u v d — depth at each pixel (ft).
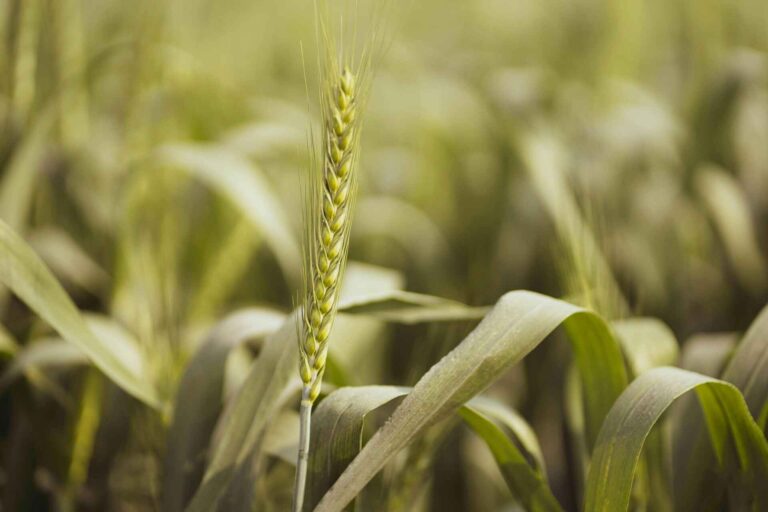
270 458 2.28
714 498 2.02
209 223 3.15
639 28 4.69
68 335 1.97
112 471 2.55
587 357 2.01
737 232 3.50
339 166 1.69
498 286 3.78
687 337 3.56
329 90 1.71
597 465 1.81
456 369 1.78
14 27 2.92
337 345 2.55
